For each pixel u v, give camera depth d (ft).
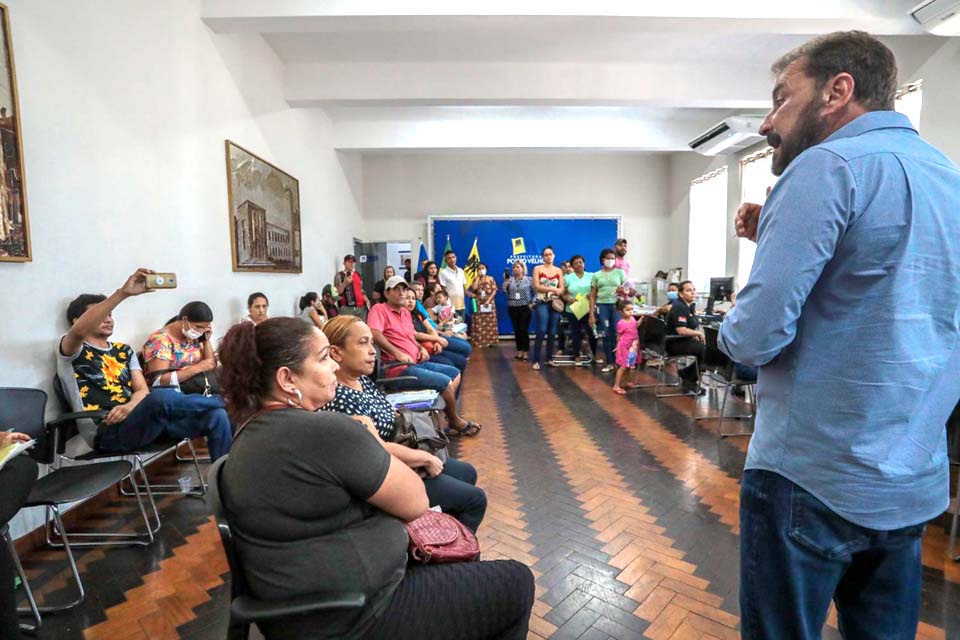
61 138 8.28
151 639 5.70
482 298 29.32
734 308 3.26
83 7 8.77
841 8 12.92
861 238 2.81
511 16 12.73
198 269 12.50
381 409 6.46
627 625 5.85
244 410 3.77
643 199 32.48
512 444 12.07
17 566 5.92
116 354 8.78
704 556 7.25
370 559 3.51
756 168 23.20
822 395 3.00
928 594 6.31
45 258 7.97
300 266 19.86
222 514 3.44
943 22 11.16
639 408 15.28
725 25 13.30
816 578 3.14
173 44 11.48
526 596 4.20
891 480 2.94
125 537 8.00
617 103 19.29
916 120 14.92
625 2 12.76
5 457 5.12
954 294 2.90
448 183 32.27
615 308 21.13
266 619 3.20
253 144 15.81
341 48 17.29
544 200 32.45
